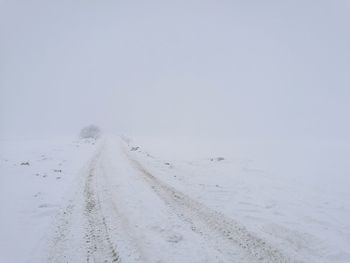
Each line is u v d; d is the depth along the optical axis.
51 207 11.90
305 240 9.16
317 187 16.67
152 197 12.91
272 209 12.18
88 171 18.81
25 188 14.83
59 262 7.62
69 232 9.40
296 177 19.52
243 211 11.62
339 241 9.25
